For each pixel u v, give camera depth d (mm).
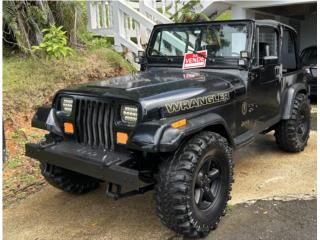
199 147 2867
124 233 3139
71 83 6105
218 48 3994
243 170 4531
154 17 8477
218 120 3148
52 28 6105
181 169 2781
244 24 3881
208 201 3125
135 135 2730
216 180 3197
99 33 8328
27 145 3322
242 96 3725
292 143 4926
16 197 3809
